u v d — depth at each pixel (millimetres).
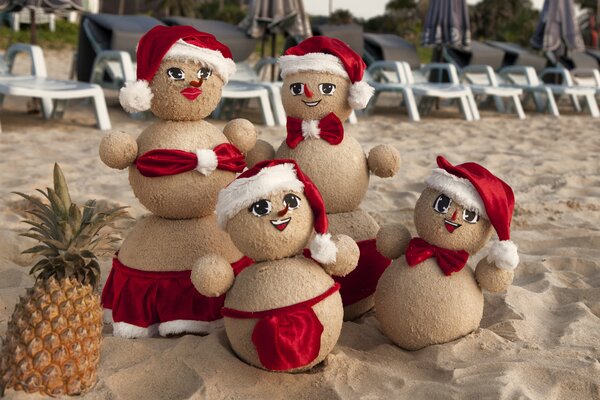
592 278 4059
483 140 9227
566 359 2871
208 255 2738
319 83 3297
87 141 7824
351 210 3402
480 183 2855
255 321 2631
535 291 3803
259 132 9023
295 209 2666
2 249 4207
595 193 6230
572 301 3703
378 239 3057
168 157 2990
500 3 40406
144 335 3090
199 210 3111
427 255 2938
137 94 3020
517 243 4750
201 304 3088
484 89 11641
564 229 5082
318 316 2648
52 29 23578
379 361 2895
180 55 3031
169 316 3074
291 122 3389
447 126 10469
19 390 2389
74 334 2416
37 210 2488
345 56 3336
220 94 3232
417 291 2895
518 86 12664
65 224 2395
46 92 8047
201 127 3160
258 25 11148
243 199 2635
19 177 5914
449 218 2873
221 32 11016
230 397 2527
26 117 9281
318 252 2688
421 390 2586
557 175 6914
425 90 10773
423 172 6984
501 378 2602
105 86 10367
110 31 10602
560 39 14000
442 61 13938
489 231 2938
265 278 2662
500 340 2994
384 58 12539
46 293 2396
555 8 13945
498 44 14625
